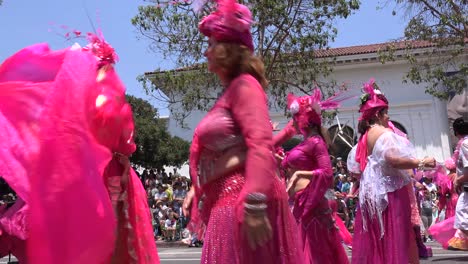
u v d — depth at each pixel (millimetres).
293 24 16406
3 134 2898
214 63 2373
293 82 19797
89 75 3035
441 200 10609
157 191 16984
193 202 2727
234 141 2297
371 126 4754
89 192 2826
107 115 3322
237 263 2199
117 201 3453
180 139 31562
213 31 2361
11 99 2977
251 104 2170
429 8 17891
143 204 3713
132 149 3602
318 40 16312
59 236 2736
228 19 2334
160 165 31453
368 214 4488
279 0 15781
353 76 29000
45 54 3197
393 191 4387
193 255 10492
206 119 2369
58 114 2875
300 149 5023
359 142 4793
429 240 12609
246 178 2100
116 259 3424
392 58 19812
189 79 16141
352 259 4617
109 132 3357
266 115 2172
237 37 2348
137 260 3518
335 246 4863
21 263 3191
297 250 2305
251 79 2254
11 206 3186
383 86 28688
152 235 3730
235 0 2377
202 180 2420
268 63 16906
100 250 2803
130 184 3623
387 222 4363
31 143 2889
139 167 32375
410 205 4465
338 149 23875
